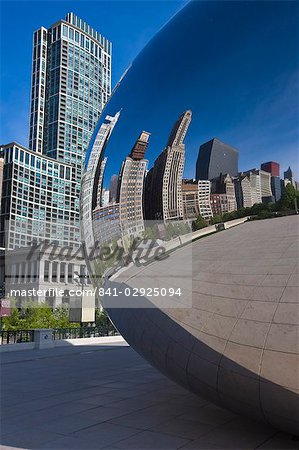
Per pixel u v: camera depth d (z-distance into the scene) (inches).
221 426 201.0
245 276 146.8
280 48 140.6
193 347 166.9
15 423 226.8
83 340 762.2
